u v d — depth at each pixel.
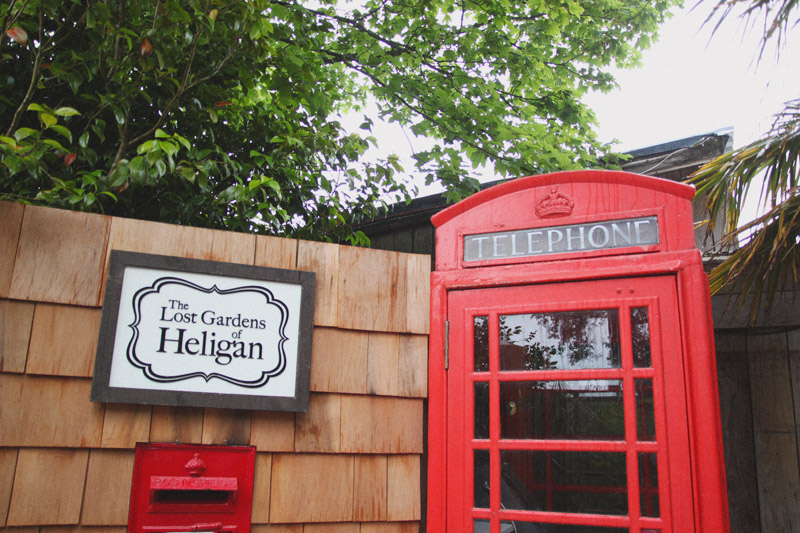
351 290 2.65
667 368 2.31
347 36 6.60
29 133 2.56
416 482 2.56
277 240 2.60
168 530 2.23
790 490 3.94
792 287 4.13
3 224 2.26
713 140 5.38
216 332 2.40
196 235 2.50
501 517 2.38
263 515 2.34
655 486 2.24
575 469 2.37
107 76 3.37
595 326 2.45
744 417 4.18
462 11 6.52
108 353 2.25
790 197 3.36
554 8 6.18
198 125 3.98
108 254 2.37
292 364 2.46
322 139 4.15
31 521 2.10
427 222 6.57
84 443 2.20
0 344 2.17
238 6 3.22
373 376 2.60
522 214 2.66
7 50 3.51
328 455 2.48
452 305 2.66
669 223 2.45
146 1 3.39
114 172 2.97
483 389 2.54
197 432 2.33
